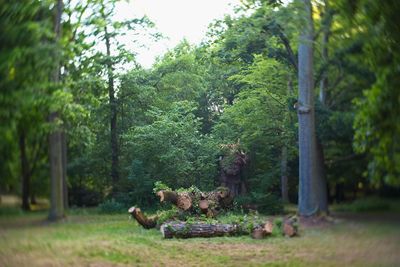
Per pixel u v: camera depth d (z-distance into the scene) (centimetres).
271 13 1808
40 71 577
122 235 1446
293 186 3219
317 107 2042
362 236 1439
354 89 2003
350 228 1661
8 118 571
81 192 3109
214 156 2758
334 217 2052
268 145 2795
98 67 2217
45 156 2691
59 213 1928
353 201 2691
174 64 3253
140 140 2695
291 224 1478
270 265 983
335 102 2141
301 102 1997
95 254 1058
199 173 2738
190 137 2744
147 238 1376
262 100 2711
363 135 675
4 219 1984
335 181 2712
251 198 2381
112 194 2962
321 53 1938
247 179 2803
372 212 2312
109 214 2406
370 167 737
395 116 587
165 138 2680
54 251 1091
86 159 2931
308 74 1984
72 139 2291
